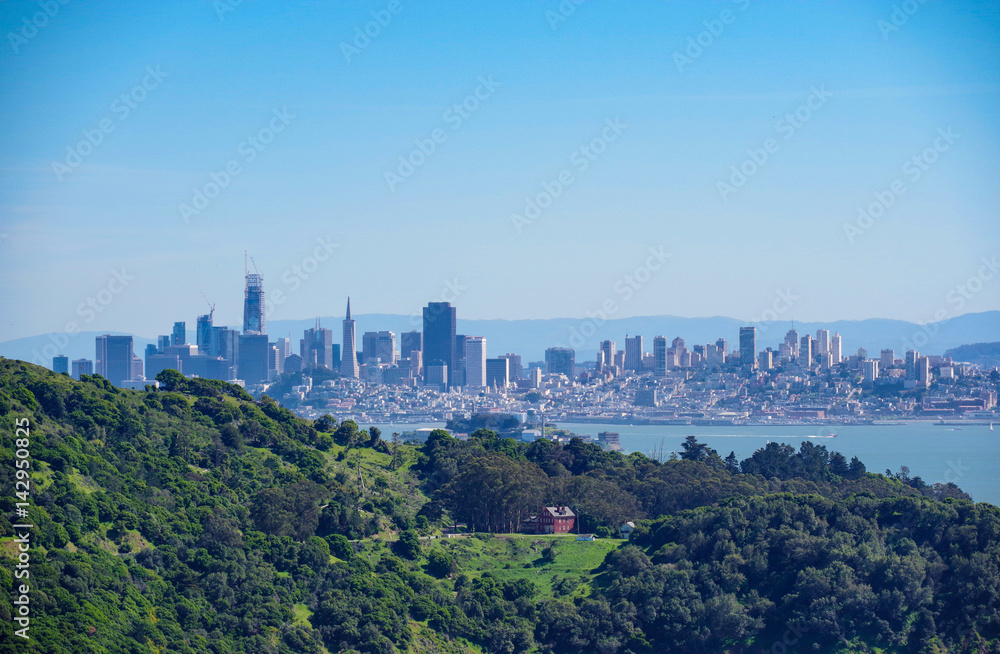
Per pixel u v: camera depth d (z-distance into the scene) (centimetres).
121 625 19688
